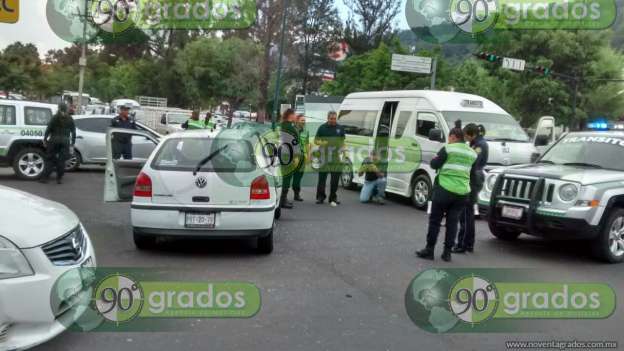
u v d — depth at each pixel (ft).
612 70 123.65
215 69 132.57
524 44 121.49
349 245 28.58
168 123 91.45
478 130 28.48
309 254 26.40
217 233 24.31
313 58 161.48
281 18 116.98
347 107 51.31
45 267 14.60
